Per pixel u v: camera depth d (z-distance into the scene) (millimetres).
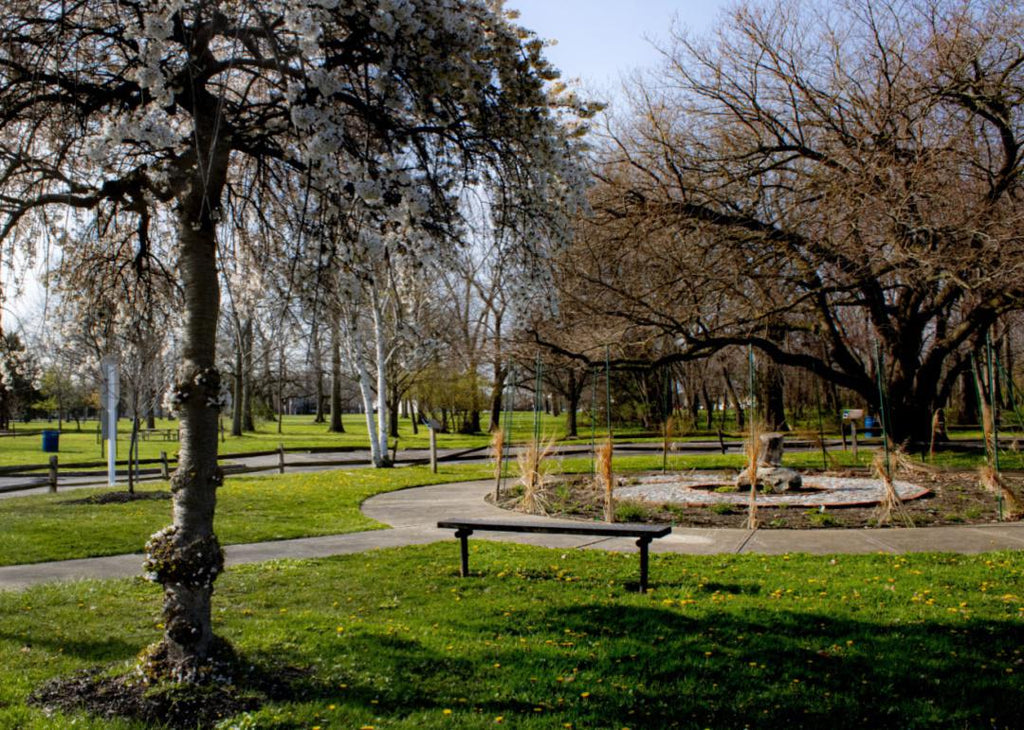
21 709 4109
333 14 4297
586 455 25438
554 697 4352
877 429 31422
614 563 7887
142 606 6352
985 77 16297
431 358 28203
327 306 4824
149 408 16312
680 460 21938
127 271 6203
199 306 4484
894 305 20406
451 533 10109
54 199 4805
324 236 4445
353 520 11234
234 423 44500
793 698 4293
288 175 5520
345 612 6113
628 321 16609
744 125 18250
